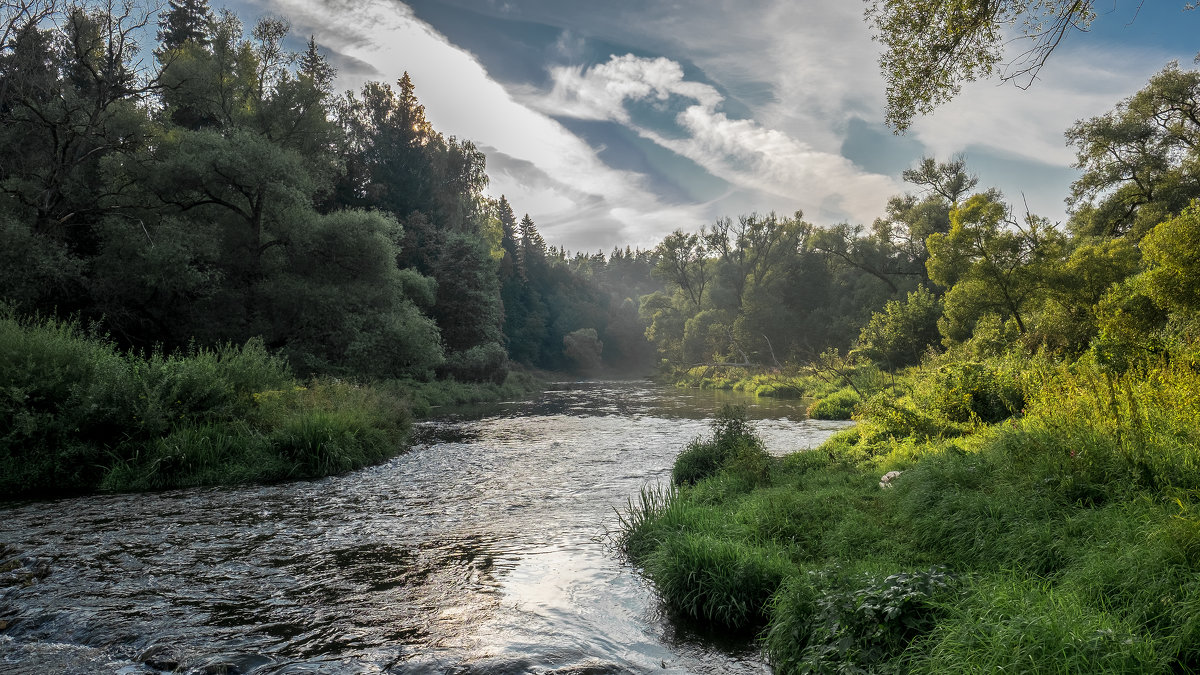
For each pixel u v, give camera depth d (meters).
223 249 27.41
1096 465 6.36
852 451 12.84
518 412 27.73
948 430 13.07
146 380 12.76
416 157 54.62
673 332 73.88
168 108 30.67
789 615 4.76
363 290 30.41
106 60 24.62
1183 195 30.62
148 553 7.57
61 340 12.88
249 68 32.91
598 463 14.17
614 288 141.75
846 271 63.22
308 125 32.12
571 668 4.58
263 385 16.03
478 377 42.59
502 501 10.45
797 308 64.25
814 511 7.55
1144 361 12.04
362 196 49.84
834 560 5.72
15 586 6.41
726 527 7.18
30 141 24.30
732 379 50.72
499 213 104.06
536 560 7.35
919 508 6.86
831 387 33.94
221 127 33.81
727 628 5.46
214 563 7.21
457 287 45.62
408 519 9.27
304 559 7.38
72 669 4.69
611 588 6.42
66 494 10.74
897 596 4.37
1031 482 6.46
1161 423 7.49
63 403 11.89
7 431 11.33
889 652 4.04
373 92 54.44
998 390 13.95
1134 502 5.52
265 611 5.79
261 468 12.17
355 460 13.54
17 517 9.18
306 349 28.19
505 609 5.86
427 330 33.94
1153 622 3.83
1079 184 33.81
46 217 21.84
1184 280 13.95
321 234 29.72
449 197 58.97
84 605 5.91
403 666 4.62
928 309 37.91
